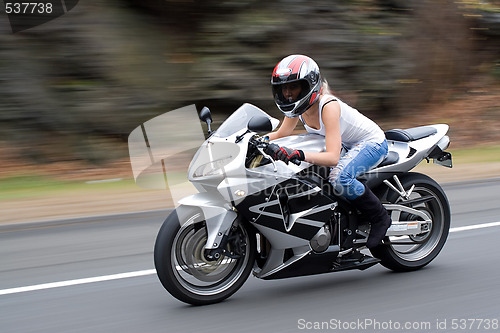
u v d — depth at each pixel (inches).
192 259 158.7
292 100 158.6
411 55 522.3
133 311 159.0
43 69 398.0
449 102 546.9
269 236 161.3
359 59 485.7
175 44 441.7
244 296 169.3
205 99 432.5
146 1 443.2
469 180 346.3
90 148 390.6
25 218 266.1
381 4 518.9
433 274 186.4
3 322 152.8
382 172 181.5
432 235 196.5
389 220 177.6
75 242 229.5
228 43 445.4
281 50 454.9
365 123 173.6
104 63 411.2
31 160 377.7
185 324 149.1
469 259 200.8
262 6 461.1
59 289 177.8
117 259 207.3
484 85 576.7
